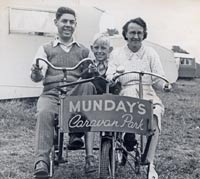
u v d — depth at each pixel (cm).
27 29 431
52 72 310
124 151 311
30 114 427
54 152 297
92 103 262
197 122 429
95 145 349
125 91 313
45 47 317
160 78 286
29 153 371
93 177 324
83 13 420
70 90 295
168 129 423
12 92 429
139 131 265
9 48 429
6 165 348
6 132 404
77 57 319
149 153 304
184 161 369
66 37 318
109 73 313
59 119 269
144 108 266
